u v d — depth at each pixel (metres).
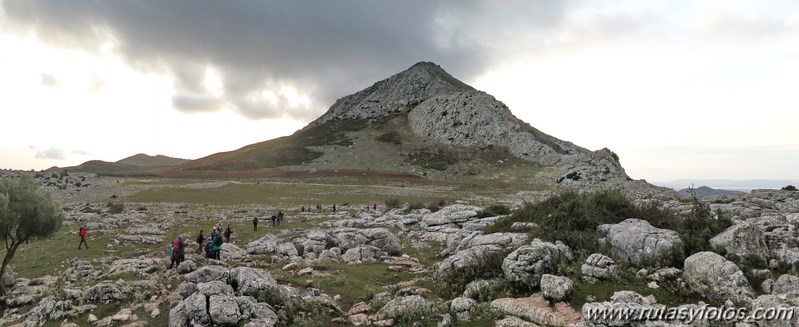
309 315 15.86
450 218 43.88
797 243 17.80
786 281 14.32
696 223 20.50
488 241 25.62
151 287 19.81
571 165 142.25
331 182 122.12
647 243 18.58
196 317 14.11
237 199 85.19
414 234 40.41
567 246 21.00
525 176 140.25
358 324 15.37
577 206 24.33
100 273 24.59
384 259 29.44
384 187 111.62
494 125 187.00
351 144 184.62
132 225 48.38
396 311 15.68
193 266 24.45
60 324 15.83
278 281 21.97
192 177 132.25
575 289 16.09
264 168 158.50
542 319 14.59
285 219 57.12
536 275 17.34
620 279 16.69
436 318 15.15
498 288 17.89
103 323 15.55
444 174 146.75
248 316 14.66
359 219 53.50
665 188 119.06
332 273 24.00
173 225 49.25
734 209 34.44
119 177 119.19
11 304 18.86
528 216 29.16
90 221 49.94
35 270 26.41
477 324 14.80
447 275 21.05
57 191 81.75
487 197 95.44
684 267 16.28
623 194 25.98
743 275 14.61
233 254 30.66
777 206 38.09
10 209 21.53
